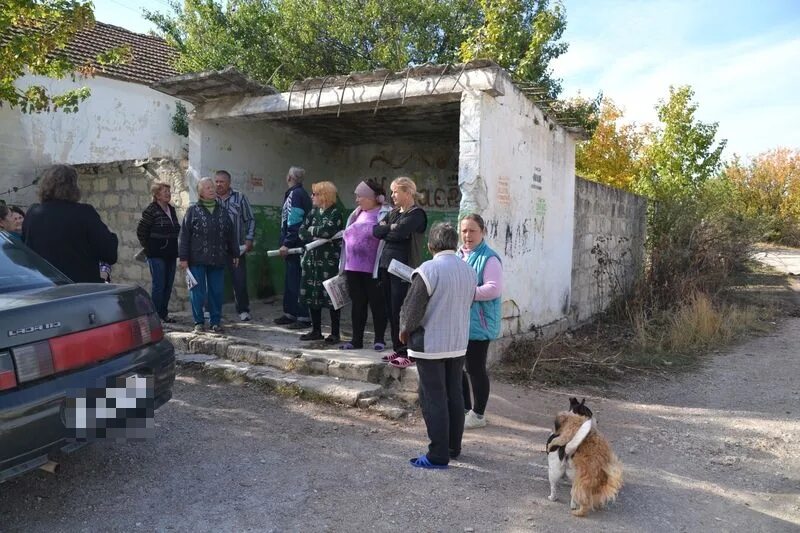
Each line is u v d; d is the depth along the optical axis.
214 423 4.93
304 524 3.44
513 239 7.07
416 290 4.09
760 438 5.09
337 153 10.63
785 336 9.38
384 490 3.88
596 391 6.29
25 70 12.05
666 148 16.22
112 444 4.39
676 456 4.68
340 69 14.52
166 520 3.43
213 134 8.34
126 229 9.62
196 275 6.99
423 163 10.04
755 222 13.59
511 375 6.52
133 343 3.72
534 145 7.59
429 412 4.21
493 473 4.20
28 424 3.00
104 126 13.80
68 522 3.37
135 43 17.00
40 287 3.79
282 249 7.48
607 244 11.20
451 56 14.78
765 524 3.66
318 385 5.55
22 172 12.36
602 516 3.66
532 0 13.32
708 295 11.25
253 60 13.80
